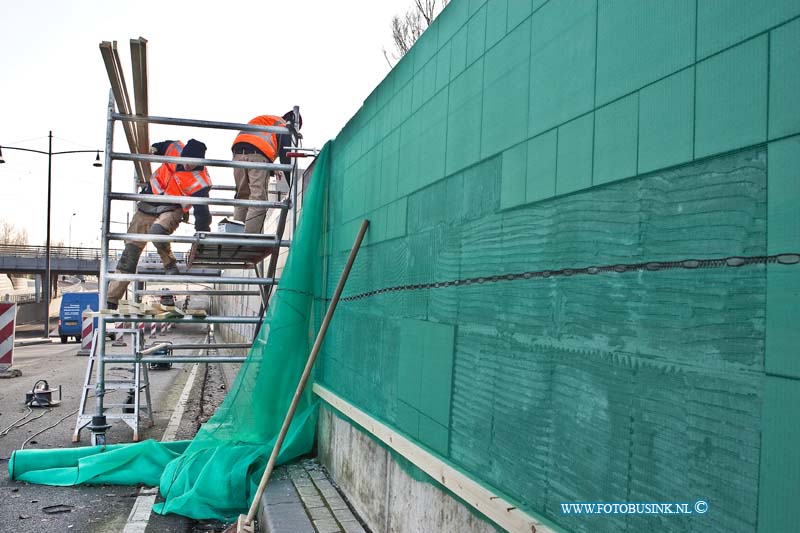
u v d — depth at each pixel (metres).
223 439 5.58
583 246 2.17
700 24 1.69
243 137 7.32
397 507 3.72
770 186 1.46
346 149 5.70
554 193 2.35
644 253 1.87
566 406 2.21
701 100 1.67
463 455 2.98
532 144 2.53
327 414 5.61
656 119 1.84
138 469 5.65
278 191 8.67
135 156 6.74
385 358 4.20
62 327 27.16
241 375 5.89
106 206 6.64
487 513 2.60
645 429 1.82
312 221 6.40
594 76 2.15
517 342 2.55
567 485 2.18
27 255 48.38
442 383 3.25
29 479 5.57
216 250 7.68
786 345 1.40
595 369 2.06
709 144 1.64
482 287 2.89
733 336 1.54
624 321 1.94
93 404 9.61
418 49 3.91
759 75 1.50
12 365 13.41
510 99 2.72
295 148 7.11
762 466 1.44
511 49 2.74
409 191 3.93
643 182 1.88
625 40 2.00
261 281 7.13
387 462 3.95
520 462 2.48
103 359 6.65
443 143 3.43
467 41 3.19
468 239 3.06
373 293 4.58
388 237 4.31
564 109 2.32
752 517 1.46
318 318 6.36
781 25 1.45
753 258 1.50
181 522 4.71
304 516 4.32
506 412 2.61
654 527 1.77
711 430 1.59
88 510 4.89
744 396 1.50
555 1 2.42
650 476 1.80
